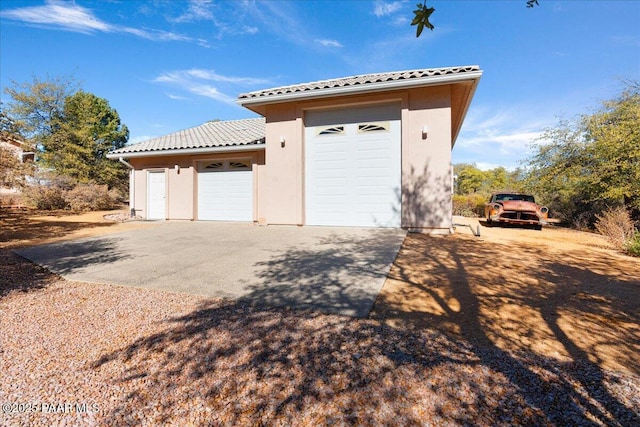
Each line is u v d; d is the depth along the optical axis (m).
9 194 17.36
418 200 8.94
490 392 2.13
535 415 1.91
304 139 10.22
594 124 12.70
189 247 7.22
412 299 3.92
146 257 6.29
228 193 12.65
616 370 2.41
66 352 2.76
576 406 1.99
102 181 26.56
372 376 2.31
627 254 6.72
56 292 4.30
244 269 5.33
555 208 14.91
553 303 3.79
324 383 2.25
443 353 2.63
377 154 9.59
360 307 3.62
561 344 2.80
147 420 1.96
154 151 12.81
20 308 3.74
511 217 11.23
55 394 2.22
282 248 6.91
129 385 2.29
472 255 6.31
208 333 3.04
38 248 7.29
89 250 7.01
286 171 10.23
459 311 3.54
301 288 4.30
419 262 5.73
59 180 18.69
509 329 3.10
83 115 27.97
